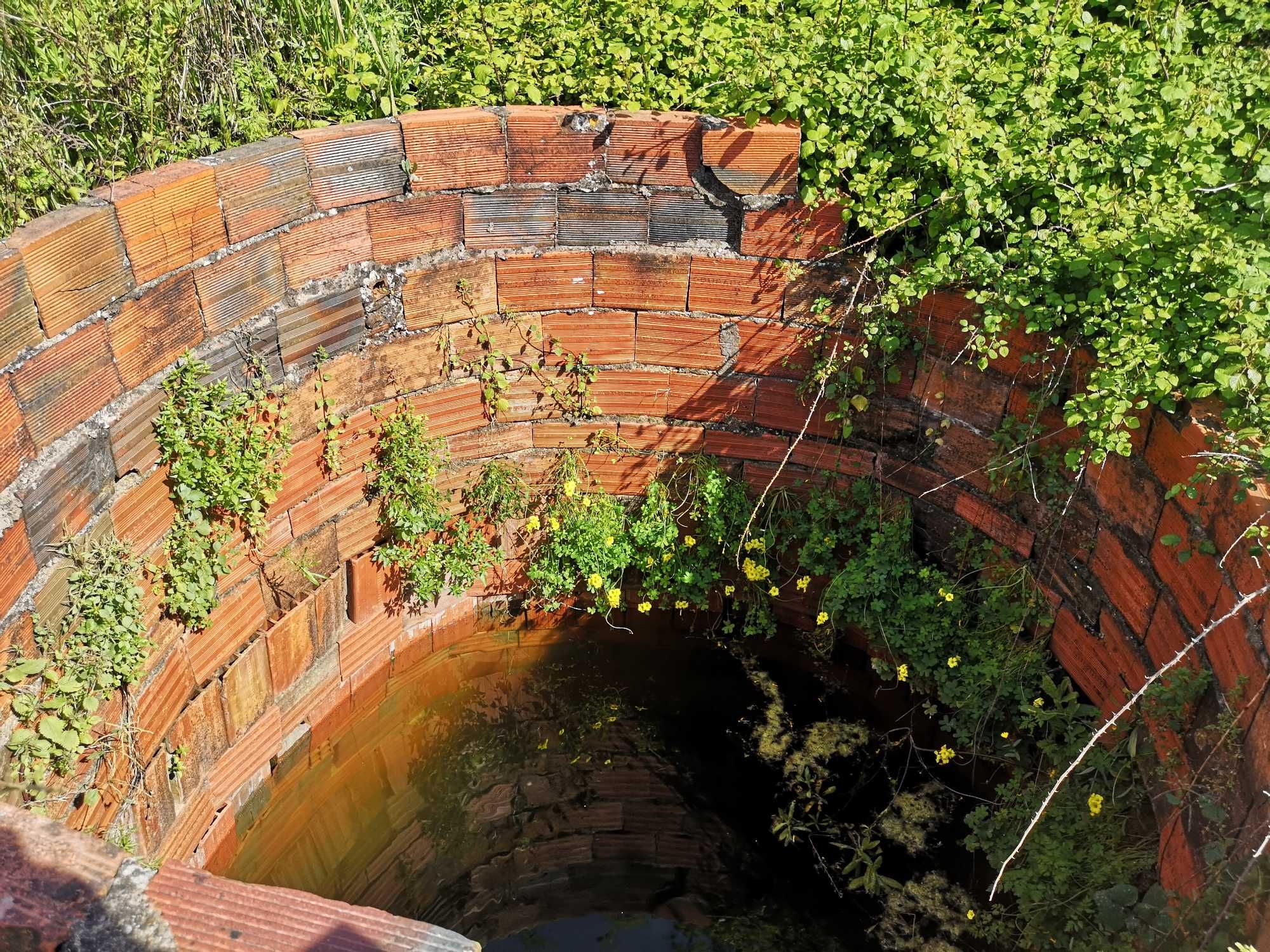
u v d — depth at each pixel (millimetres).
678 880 4789
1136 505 4137
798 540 5727
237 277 4168
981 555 5145
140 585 3895
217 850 4574
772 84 4680
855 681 5730
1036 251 4230
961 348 4758
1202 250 3730
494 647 5934
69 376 3447
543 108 4801
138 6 4547
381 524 5281
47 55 4297
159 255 3779
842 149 4570
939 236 4680
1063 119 4578
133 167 4340
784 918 4551
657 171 4895
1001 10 5031
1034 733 4977
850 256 4969
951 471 5137
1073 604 4664
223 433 4152
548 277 5105
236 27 4797
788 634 5965
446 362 5141
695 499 5668
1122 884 3936
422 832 5047
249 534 4512
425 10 5535
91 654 3537
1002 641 5070
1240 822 3258
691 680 5785
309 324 4535
